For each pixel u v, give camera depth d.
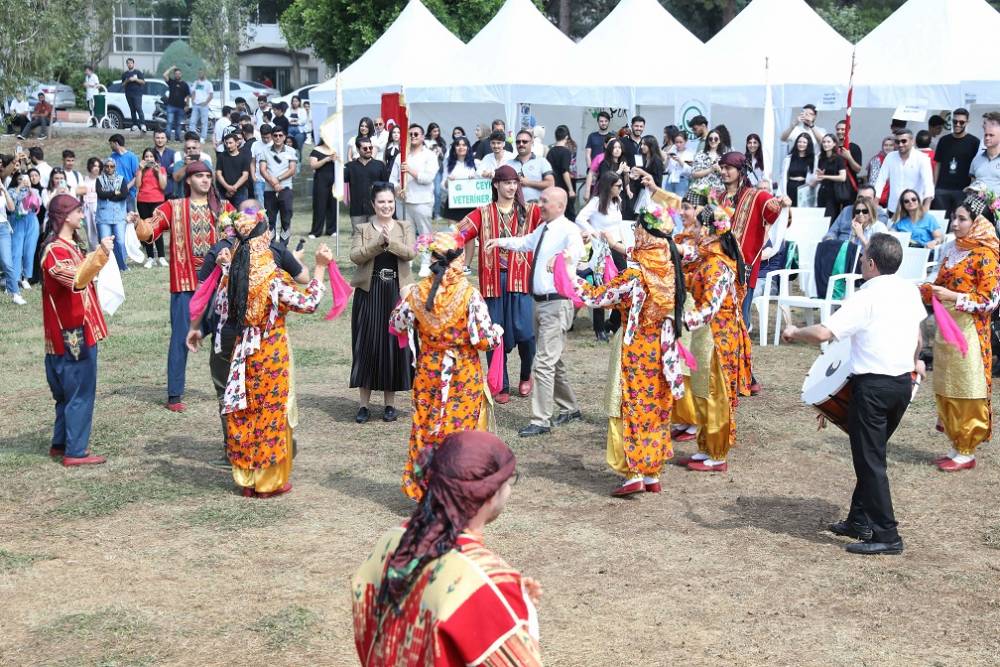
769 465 7.68
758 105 17.41
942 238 11.64
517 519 6.62
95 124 35.53
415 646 2.61
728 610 5.34
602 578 5.73
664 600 5.46
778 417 8.86
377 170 16.12
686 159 17.42
